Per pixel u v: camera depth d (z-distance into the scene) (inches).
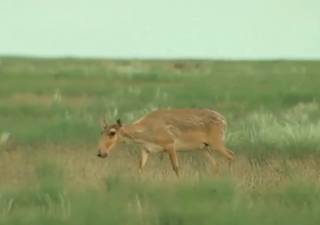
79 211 1454.2
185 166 2192.4
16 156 2314.2
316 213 1441.9
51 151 2390.5
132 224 1397.6
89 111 3501.5
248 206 1496.1
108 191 1676.9
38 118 3233.3
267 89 4682.6
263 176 1964.8
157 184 1713.8
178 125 2154.3
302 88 4753.9
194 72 7062.0
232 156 2210.9
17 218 1423.5
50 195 1624.0
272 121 2854.3
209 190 1628.9
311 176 1909.4
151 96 4175.7
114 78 6072.8
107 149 2111.2
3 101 3991.1
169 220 1408.7
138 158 2319.1
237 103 3828.7
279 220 1401.3
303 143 2358.5
